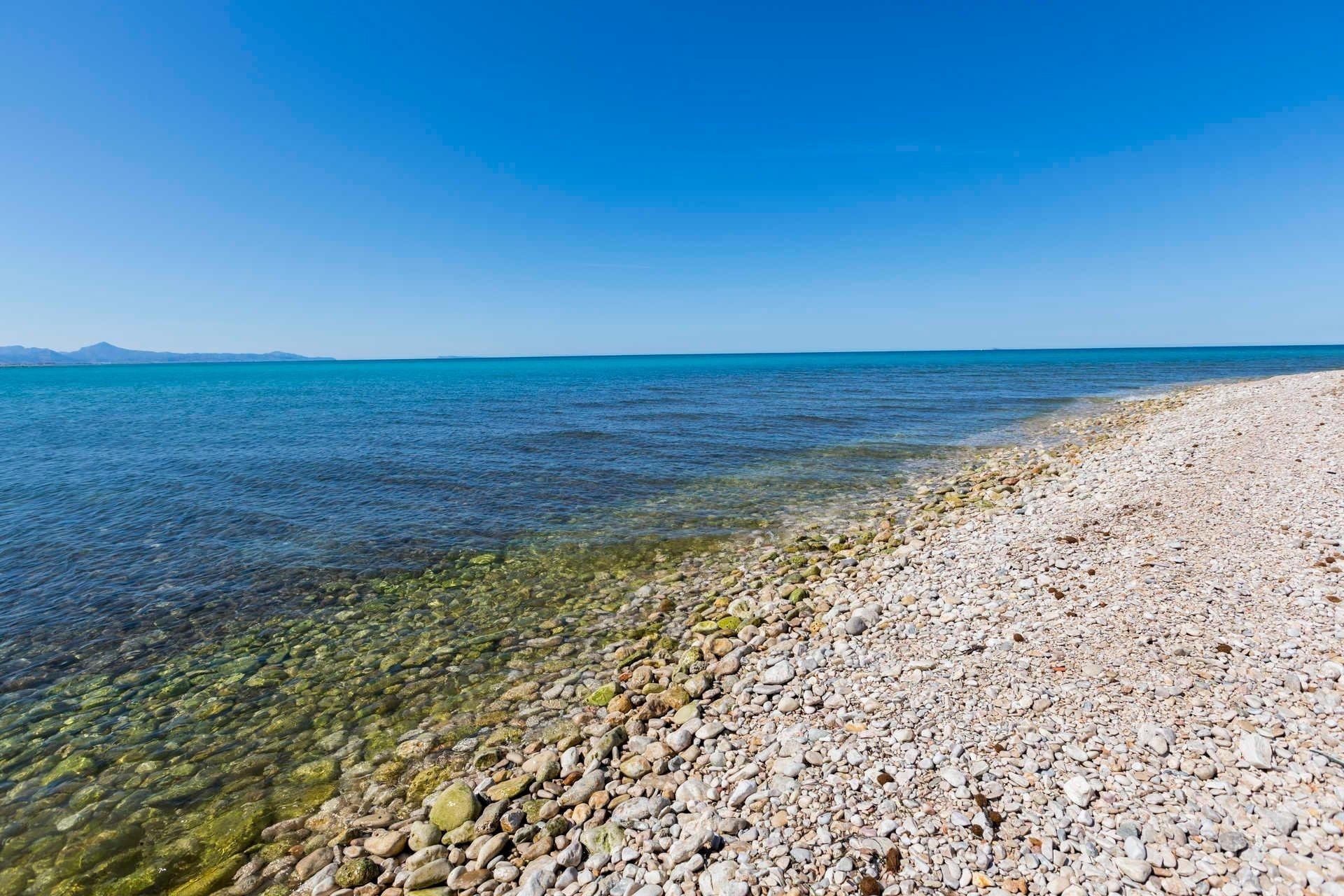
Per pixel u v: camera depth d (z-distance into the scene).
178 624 10.70
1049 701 6.07
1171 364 100.62
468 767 6.79
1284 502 11.08
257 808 6.32
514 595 11.77
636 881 4.73
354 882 5.21
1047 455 22.91
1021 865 4.25
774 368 129.25
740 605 10.54
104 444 29.39
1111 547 10.28
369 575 12.81
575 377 100.62
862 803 5.05
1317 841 4.04
